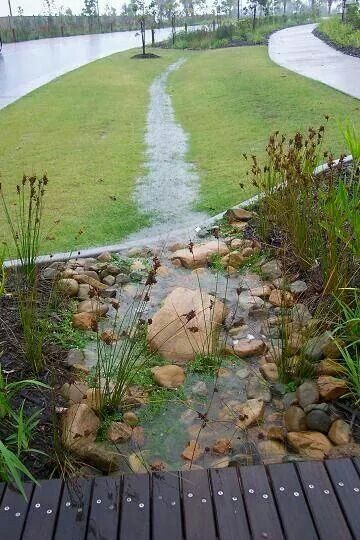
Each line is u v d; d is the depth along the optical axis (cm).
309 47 1648
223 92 980
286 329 259
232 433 219
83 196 492
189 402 238
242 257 351
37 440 209
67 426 212
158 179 536
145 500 167
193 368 258
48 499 168
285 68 1194
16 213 450
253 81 1049
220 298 314
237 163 566
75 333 283
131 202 474
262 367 252
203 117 804
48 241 392
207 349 265
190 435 219
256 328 287
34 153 648
